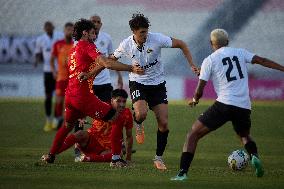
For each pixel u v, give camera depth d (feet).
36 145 130.00
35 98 226.58
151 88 98.68
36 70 231.71
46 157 100.22
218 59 82.99
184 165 83.61
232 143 134.62
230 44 246.47
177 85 224.12
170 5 248.93
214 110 82.64
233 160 94.27
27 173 89.71
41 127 162.61
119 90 95.81
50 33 171.53
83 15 251.19
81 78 90.99
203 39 245.04
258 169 85.92
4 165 98.37
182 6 248.52
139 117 97.66
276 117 179.22
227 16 247.09
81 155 104.58
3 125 165.17
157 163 97.45
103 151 102.58
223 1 248.11
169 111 191.11
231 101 82.07
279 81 218.59
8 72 232.32
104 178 85.61
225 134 149.28
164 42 96.84
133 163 103.96
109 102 116.26
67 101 96.12
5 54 235.40
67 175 88.12
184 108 197.67
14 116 182.60
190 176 87.92
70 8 251.80
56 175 88.02
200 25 246.68
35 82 230.68
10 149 123.13
